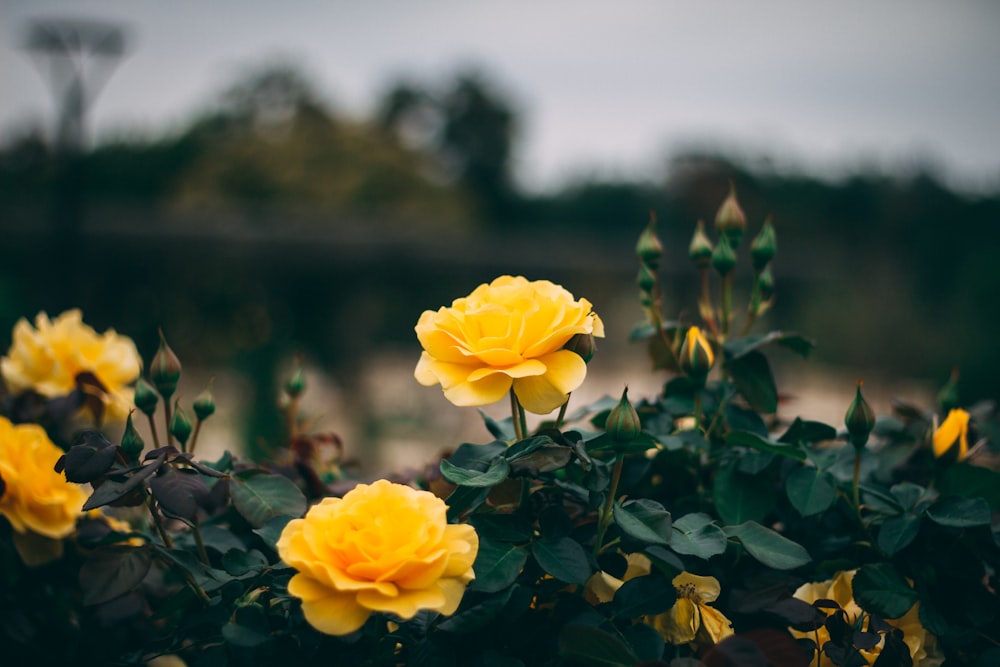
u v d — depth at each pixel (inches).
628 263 309.1
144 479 24.1
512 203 615.8
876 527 26.7
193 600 26.3
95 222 243.6
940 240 344.5
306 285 262.2
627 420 23.2
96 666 29.9
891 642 24.1
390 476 29.6
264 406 179.3
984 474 26.8
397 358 319.6
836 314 282.2
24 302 197.6
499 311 23.0
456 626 22.1
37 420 32.5
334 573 20.7
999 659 24.5
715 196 478.0
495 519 23.4
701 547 22.7
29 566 30.2
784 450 25.0
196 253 246.1
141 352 251.8
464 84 628.1
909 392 251.3
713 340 29.1
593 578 24.1
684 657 24.0
